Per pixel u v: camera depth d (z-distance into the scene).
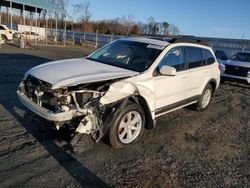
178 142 4.93
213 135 5.48
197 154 4.52
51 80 3.91
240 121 6.65
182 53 5.67
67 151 4.14
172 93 5.34
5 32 24.94
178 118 6.33
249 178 3.89
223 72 12.24
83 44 33.19
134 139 4.56
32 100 4.27
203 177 3.80
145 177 3.65
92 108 3.87
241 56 13.55
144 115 4.64
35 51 19.48
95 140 4.00
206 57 6.71
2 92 7.04
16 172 3.49
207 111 7.20
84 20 50.72
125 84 4.21
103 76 4.14
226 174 3.94
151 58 4.98
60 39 38.47
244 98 9.66
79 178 3.49
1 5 30.20
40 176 3.45
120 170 3.77
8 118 5.25
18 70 10.61
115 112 4.09
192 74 5.96
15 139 4.39
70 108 3.77
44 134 4.64
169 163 4.10
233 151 4.79
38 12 33.75
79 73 4.20
